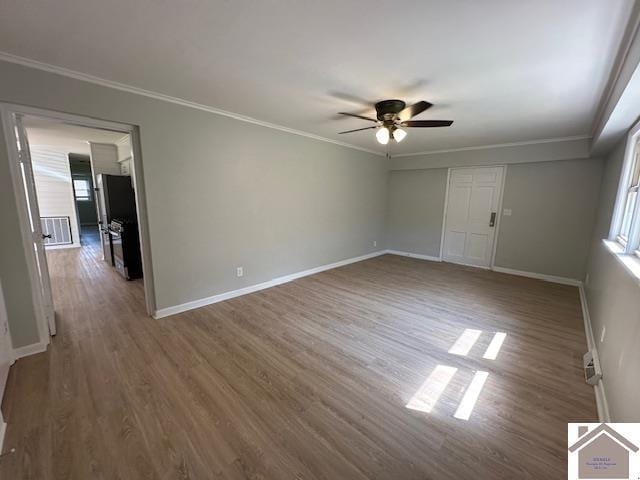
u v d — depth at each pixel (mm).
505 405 1855
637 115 2320
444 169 5746
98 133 4547
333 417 1741
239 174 3594
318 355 2412
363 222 5898
